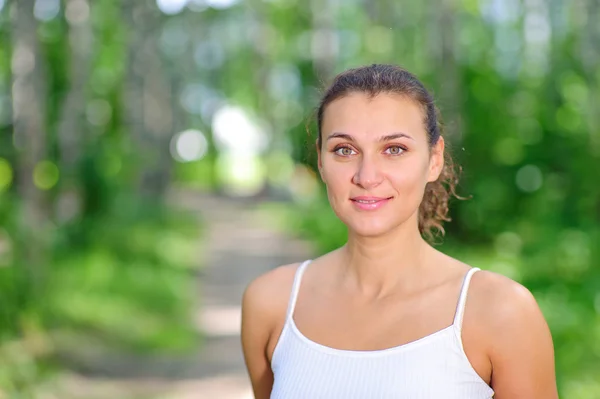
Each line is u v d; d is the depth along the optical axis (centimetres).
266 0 4706
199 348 1195
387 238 262
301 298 279
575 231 1449
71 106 1934
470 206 1695
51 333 1067
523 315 251
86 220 1758
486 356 253
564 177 1675
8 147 1803
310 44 4109
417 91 262
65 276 1306
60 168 1794
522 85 1930
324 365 259
